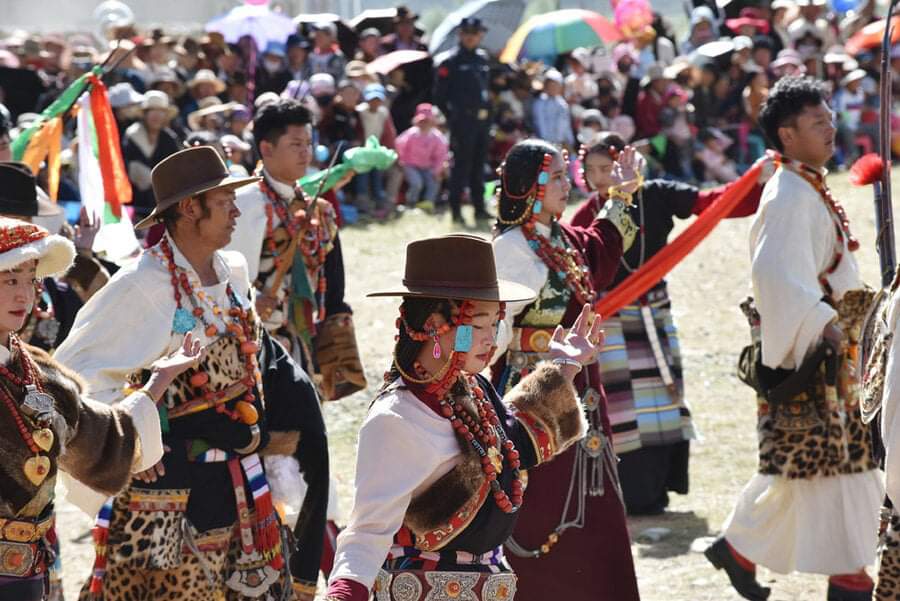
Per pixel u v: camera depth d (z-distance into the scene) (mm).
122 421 8547
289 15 44062
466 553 7742
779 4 43000
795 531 12375
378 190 34750
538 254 11438
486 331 7676
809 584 13328
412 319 7648
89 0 40438
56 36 36188
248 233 12203
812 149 12281
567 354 8570
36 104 31047
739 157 39594
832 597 12406
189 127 31281
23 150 14414
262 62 34812
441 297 7480
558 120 36625
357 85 33375
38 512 8117
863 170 11875
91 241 12984
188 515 9711
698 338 24641
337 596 7188
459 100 32969
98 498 9609
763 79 39375
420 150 35094
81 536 15469
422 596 7641
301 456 10383
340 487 16703
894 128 40531
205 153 9984
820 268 12344
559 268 11438
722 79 39625
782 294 11961
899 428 9344
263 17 35219
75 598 13352
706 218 13398
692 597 13078
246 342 9859
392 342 23891
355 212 33875
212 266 10133
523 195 11430
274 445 10266
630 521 15742
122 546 9602
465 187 35406
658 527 15430
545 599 10898
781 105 12297
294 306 12523
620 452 15781
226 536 9859
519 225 11523
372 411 7605
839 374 12242
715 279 28312
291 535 10469
